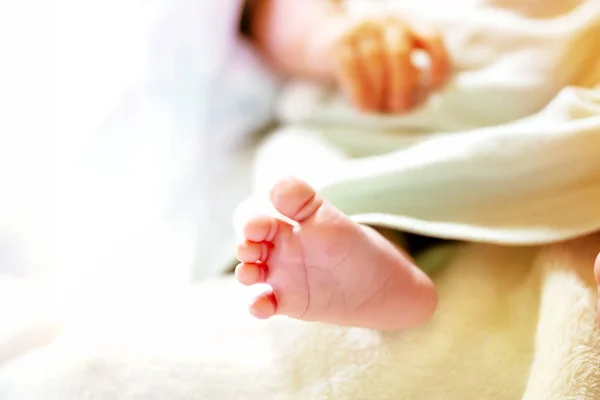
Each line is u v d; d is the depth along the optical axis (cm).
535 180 39
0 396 36
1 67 45
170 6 48
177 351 37
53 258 46
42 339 40
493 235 39
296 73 54
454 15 47
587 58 44
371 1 52
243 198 48
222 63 51
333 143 47
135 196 47
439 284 39
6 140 45
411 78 46
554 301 37
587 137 38
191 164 49
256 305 35
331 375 37
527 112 44
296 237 35
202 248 46
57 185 46
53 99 46
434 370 37
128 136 47
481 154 39
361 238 35
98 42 46
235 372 37
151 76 48
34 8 45
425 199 40
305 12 53
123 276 45
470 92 45
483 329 37
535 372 36
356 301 36
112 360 37
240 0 53
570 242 39
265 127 54
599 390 35
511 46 45
